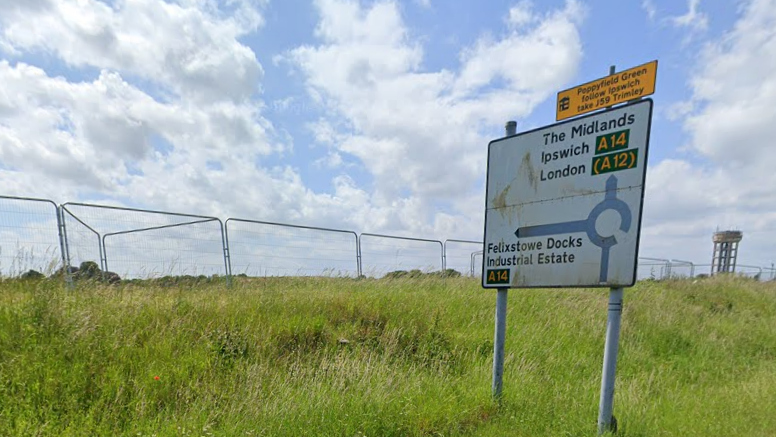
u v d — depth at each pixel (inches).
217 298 263.1
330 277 430.3
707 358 285.1
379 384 167.2
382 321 267.6
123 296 249.0
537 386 194.1
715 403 186.5
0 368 146.9
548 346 267.9
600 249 145.6
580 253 151.9
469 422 155.9
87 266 317.7
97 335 182.4
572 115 158.9
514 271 175.0
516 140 177.9
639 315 365.1
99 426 128.1
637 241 135.3
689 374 254.1
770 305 516.4
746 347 326.3
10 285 226.2
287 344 219.8
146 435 124.0
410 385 176.2
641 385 212.7
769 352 321.7
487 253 187.5
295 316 248.5
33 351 160.6
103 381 152.7
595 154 149.1
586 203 150.9
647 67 135.6
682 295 518.9
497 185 185.0
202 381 169.0
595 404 174.7
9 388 140.6
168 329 202.7
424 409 154.9
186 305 238.2
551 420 156.6
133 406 142.7
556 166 161.9
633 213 136.4
